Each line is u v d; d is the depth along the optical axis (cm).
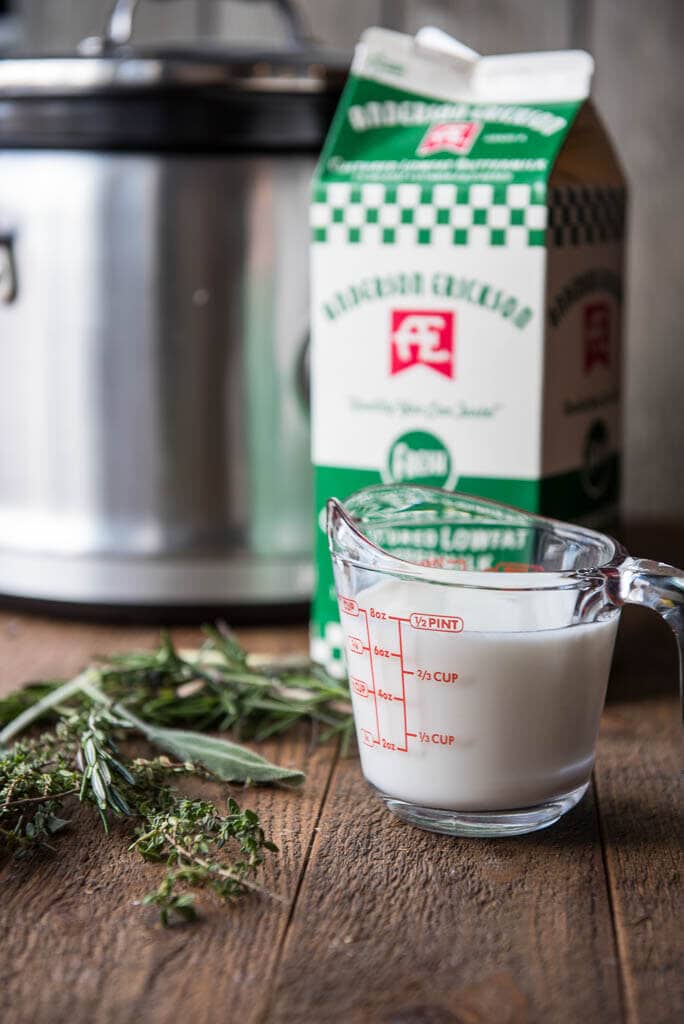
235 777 68
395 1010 54
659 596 63
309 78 83
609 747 73
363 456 77
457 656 62
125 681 75
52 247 84
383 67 77
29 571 88
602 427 81
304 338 85
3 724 74
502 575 63
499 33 105
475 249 74
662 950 57
